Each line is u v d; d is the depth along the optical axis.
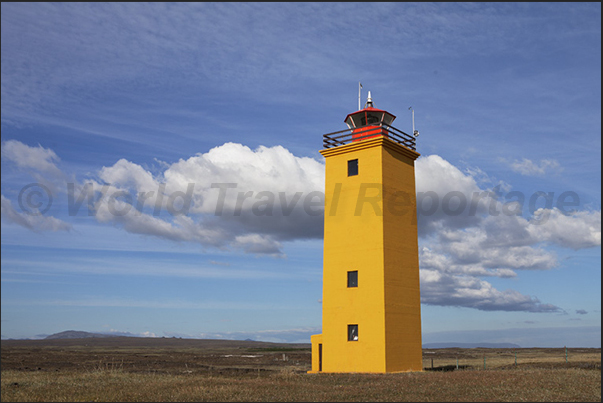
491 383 32.06
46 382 36.84
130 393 29.45
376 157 43.41
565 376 35.72
